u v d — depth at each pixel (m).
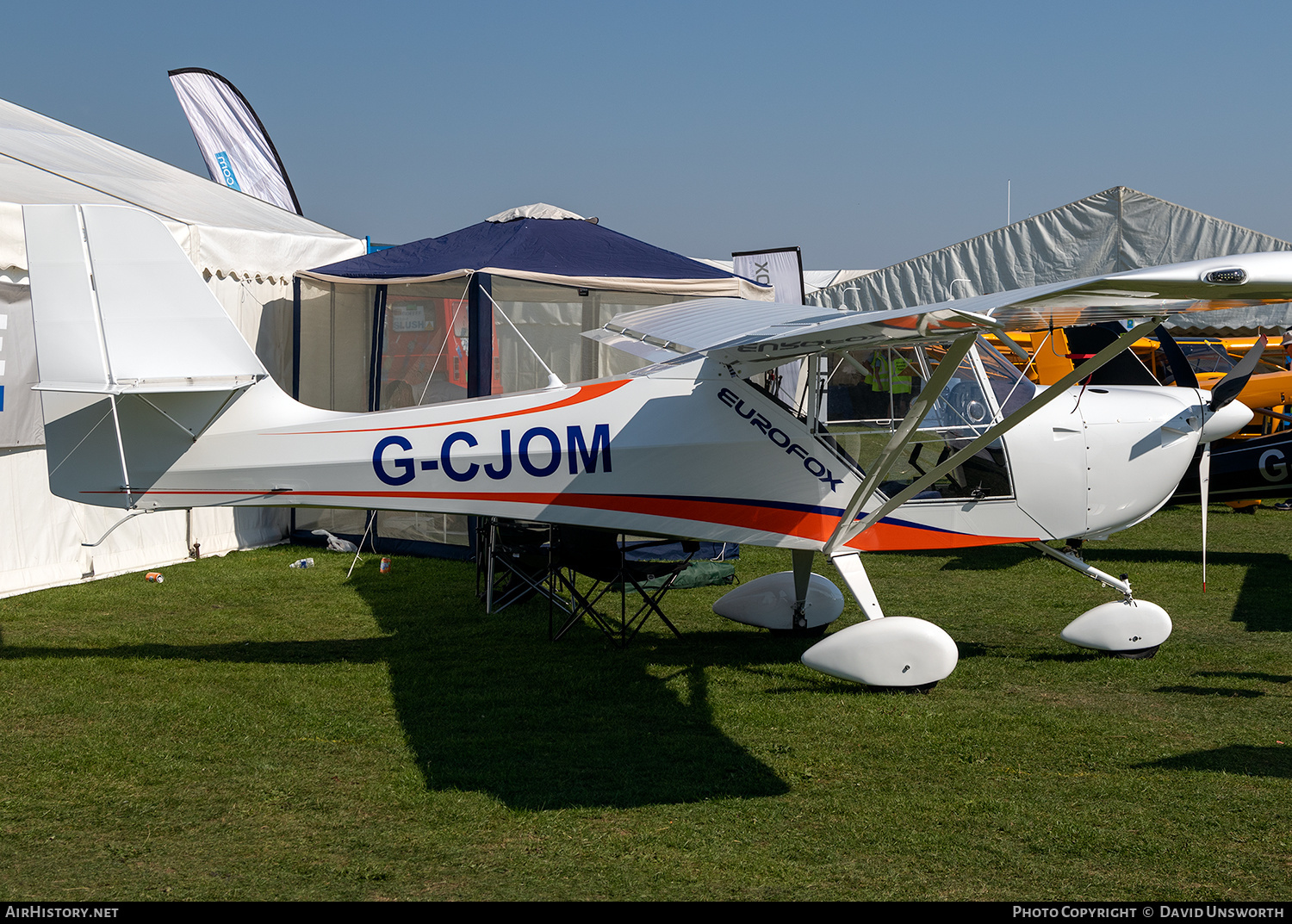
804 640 6.22
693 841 3.40
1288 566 8.41
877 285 18.16
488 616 6.76
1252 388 11.21
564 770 4.04
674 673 5.45
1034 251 16.78
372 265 9.08
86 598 7.10
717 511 5.32
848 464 5.34
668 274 8.91
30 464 7.23
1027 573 8.20
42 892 3.03
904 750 4.28
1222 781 3.92
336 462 5.20
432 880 3.12
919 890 3.08
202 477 5.15
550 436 5.27
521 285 8.38
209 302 5.04
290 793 3.79
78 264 4.89
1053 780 3.95
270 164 17.06
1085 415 5.60
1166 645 5.98
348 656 5.73
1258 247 14.95
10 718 4.59
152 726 4.50
